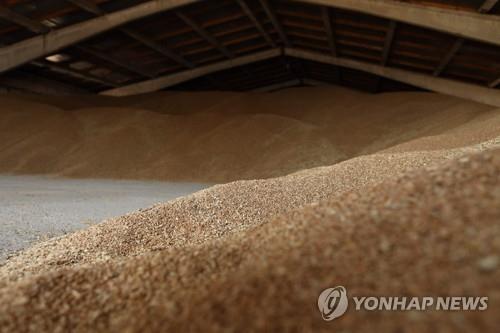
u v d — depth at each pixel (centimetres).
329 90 2478
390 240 119
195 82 3023
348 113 2069
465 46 1580
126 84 2800
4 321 140
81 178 1390
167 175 1449
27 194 859
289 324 100
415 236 116
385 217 134
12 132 1766
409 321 90
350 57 2338
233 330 104
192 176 1447
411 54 1928
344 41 2052
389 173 615
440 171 153
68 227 500
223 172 1465
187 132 1812
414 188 147
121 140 1698
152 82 2742
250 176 1412
